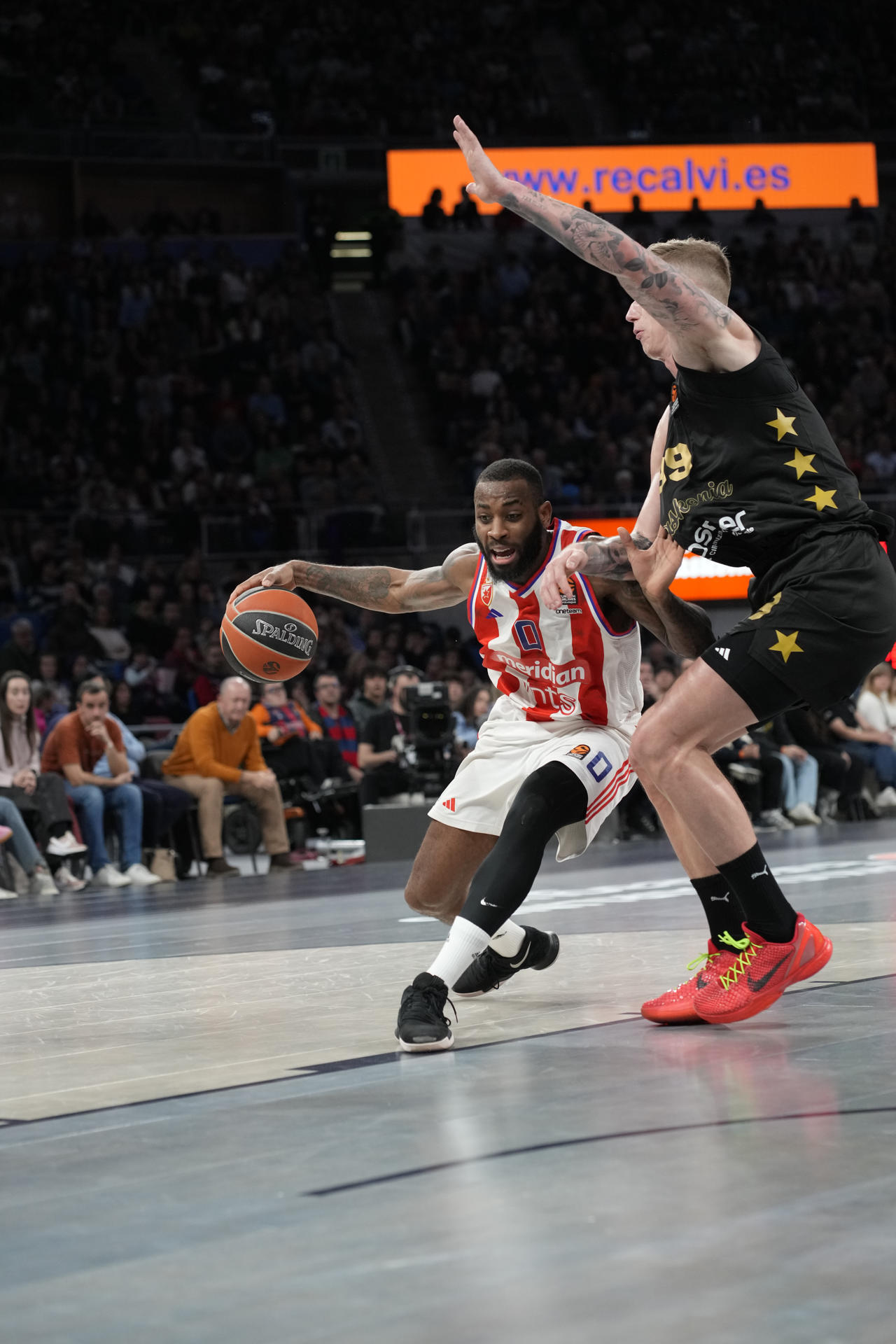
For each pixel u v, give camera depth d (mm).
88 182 24641
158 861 11086
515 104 27844
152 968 5301
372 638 16547
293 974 4949
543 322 24641
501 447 22141
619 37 29297
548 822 3682
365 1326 1653
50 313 22000
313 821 12641
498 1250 1897
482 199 3119
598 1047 3344
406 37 28359
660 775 3465
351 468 20844
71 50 25141
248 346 22688
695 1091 2814
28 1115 2850
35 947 6289
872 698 15000
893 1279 1733
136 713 14242
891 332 26016
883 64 30047
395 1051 3426
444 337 24031
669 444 3471
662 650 15578
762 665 3314
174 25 26953
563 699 3930
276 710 12398
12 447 20000
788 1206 2031
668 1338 1585
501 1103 2785
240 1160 2432
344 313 25500
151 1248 1971
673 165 26859
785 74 29328
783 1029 3473
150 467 20422
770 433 3291
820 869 8453
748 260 26016
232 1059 3391
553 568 3500
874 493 19281
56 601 16797
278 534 18328
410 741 11867
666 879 8625
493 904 3553
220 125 25828
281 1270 1855
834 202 27500
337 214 26750
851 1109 2615
